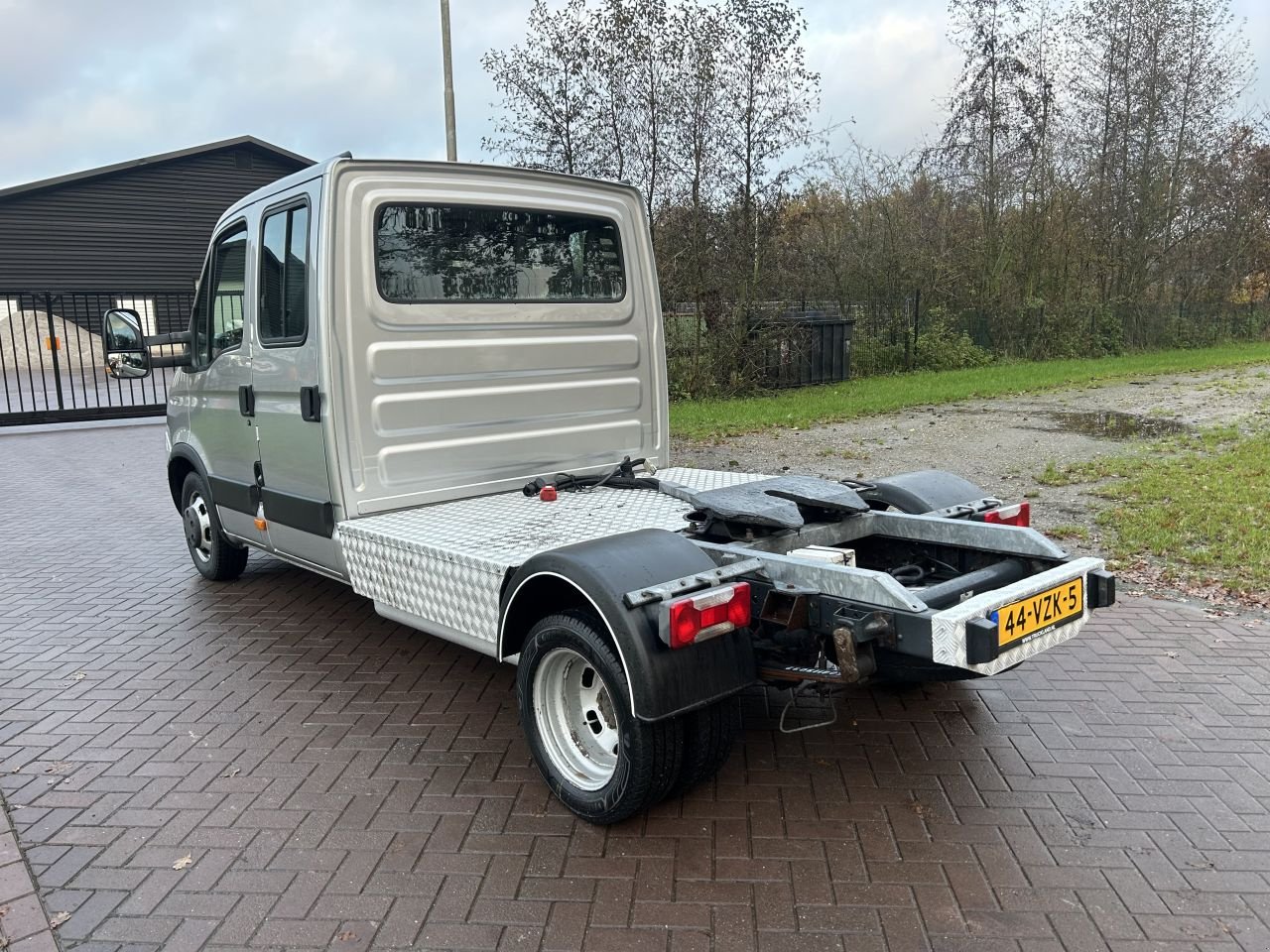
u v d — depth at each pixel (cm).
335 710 438
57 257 2817
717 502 384
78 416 1645
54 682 479
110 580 673
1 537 824
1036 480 919
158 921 284
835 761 378
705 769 329
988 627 293
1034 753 380
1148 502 798
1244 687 439
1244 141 2838
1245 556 630
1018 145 2523
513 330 494
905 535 415
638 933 273
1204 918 276
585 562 310
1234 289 3033
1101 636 507
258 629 558
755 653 332
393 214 450
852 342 2125
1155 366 2291
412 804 350
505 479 499
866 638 302
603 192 538
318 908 288
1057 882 294
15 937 277
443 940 272
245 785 367
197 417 593
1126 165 2680
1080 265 2648
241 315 517
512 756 389
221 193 3031
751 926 275
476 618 363
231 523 578
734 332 1720
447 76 1528
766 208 1702
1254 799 341
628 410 556
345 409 439
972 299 2439
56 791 366
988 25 2481
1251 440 1105
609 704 340
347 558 437
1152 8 2594
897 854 311
